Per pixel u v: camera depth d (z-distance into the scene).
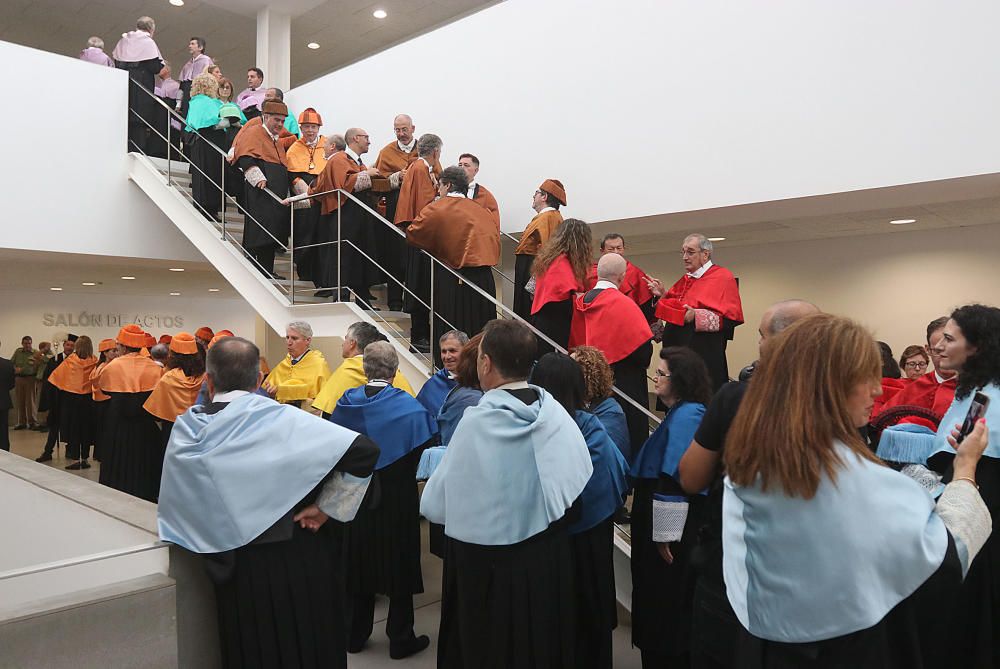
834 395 1.30
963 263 6.89
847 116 4.30
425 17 11.30
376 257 5.77
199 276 11.17
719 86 4.86
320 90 8.02
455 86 6.58
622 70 5.39
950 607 1.56
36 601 1.67
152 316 16.11
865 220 6.49
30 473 2.50
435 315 4.71
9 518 2.44
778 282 8.27
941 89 3.96
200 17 11.45
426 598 3.77
